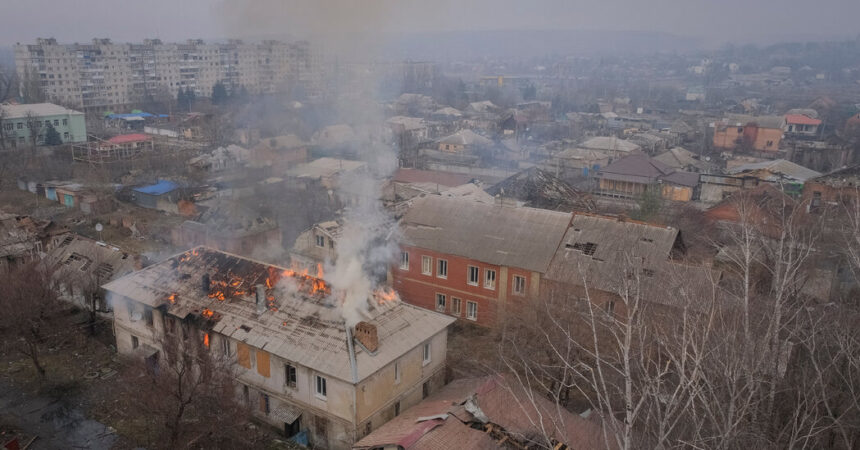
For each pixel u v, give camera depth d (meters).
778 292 20.27
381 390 28.91
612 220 41.41
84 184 80.00
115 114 140.88
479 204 46.06
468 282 43.34
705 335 17.25
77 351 39.03
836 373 21.28
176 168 94.38
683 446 17.30
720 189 80.19
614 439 24.20
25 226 53.50
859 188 54.00
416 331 31.25
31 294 36.56
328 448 28.97
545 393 32.09
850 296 33.12
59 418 32.25
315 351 28.67
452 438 23.66
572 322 31.62
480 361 37.78
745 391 19.53
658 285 33.34
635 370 22.84
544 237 41.72
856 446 20.36
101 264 43.72
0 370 36.72
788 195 64.75
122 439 30.58
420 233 45.47
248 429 29.98
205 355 29.09
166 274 36.34
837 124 154.50
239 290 33.50
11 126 102.00
